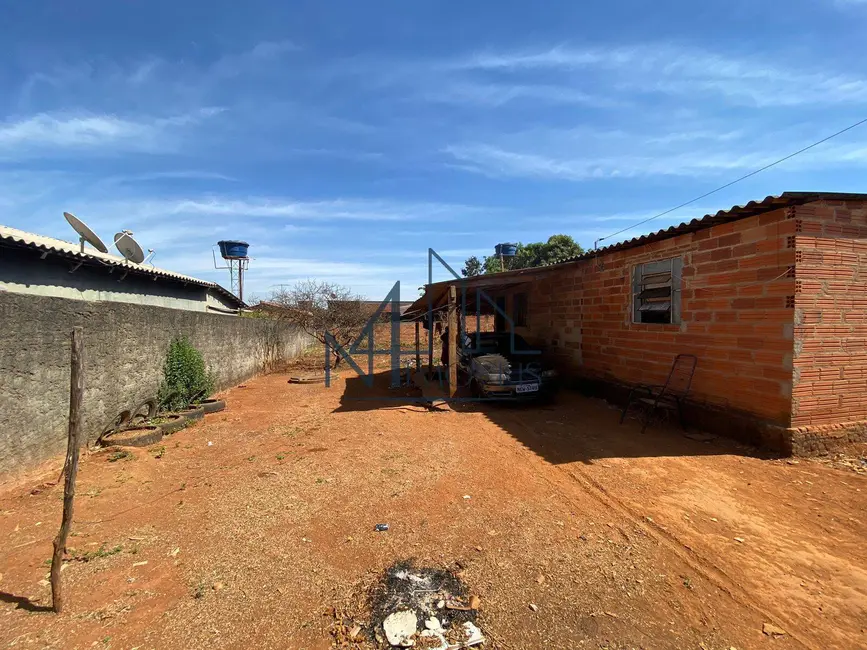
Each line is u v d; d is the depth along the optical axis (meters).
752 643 2.50
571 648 2.46
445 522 4.02
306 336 24.50
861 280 5.60
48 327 5.49
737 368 6.12
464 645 2.50
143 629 2.64
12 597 2.94
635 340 8.25
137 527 3.96
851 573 3.13
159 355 8.52
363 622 2.71
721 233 6.35
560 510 4.21
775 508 4.13
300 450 6.41
